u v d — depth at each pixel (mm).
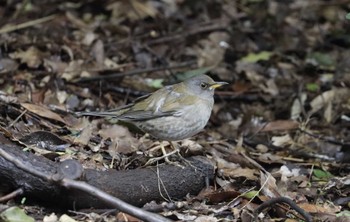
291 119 14312
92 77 13969
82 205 8664
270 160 11734
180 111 10227
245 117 14172
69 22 16641
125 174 9078
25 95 12711
